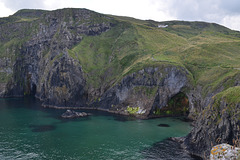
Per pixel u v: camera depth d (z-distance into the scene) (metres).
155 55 141.62
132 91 122.25
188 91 111.69
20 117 108.44
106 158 58.56
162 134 79.38
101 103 135.12
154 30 194.25
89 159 58.09
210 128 56.19
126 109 119.62
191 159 57.16
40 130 85.44
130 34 182.12
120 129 86.56
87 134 80.12
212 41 162.88
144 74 121.44
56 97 141.00
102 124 94.75
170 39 178.38
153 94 114.62
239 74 85.94
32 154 61.59
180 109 116.50
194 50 138.25
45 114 116.12
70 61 145.38
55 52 180.62
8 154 61.53
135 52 154.88
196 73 117.12
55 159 58.28
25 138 75.62
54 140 73.50
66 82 141.38
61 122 98.25
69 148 66.06
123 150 64.12
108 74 147.12
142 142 70.94
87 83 143.75
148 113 110.31
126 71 132.25
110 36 187.75
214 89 91.06
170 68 116.75
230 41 153.12
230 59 117.81
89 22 192.50
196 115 102.44
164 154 60.69
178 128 87.56
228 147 23.92
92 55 164.88
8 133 81.38
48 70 165.62
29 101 165.38
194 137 62.28
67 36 182.25
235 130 48.94
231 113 51.12
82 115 112.19
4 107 137.50
